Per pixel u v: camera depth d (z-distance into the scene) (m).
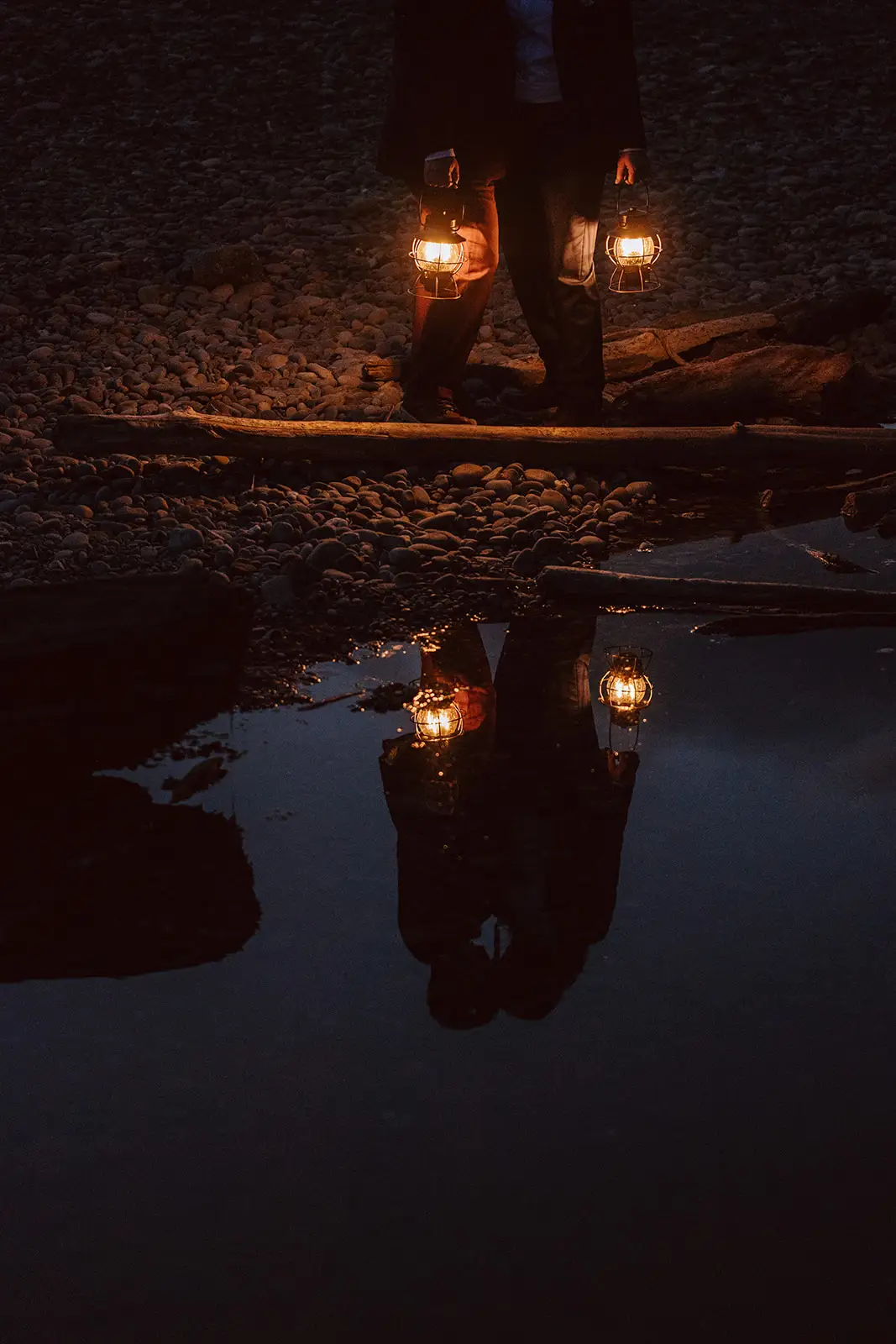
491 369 6.84
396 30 5.70
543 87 5.71
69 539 5.23
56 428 5.82
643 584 4.86
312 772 3.77
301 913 3.16
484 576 5.08
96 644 3.83
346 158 11.06
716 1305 2.17
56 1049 2.75
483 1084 2.64
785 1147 2.47
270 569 5.05
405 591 4.95
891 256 8.89
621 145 5.86
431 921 3.13
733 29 13.92
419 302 6.16
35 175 10.70
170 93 12.51
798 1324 2.14
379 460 5.94
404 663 4.43
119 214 9.80
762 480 6.09
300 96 12.44
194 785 3.69
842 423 6.66
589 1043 2.74
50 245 9.08
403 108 5.77
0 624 3.83
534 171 5.88
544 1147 2.49
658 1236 2.30
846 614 4.68
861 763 3.75
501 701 4.16
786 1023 2.78
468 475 5.86
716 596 4.80
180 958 3.01
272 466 5.97
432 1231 2.32
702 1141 2.49
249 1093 2.63
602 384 6.31
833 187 10.18
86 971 2.97
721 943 3.03
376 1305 2.18
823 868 3.29
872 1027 2.77
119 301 8.20
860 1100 2.58
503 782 3.70
